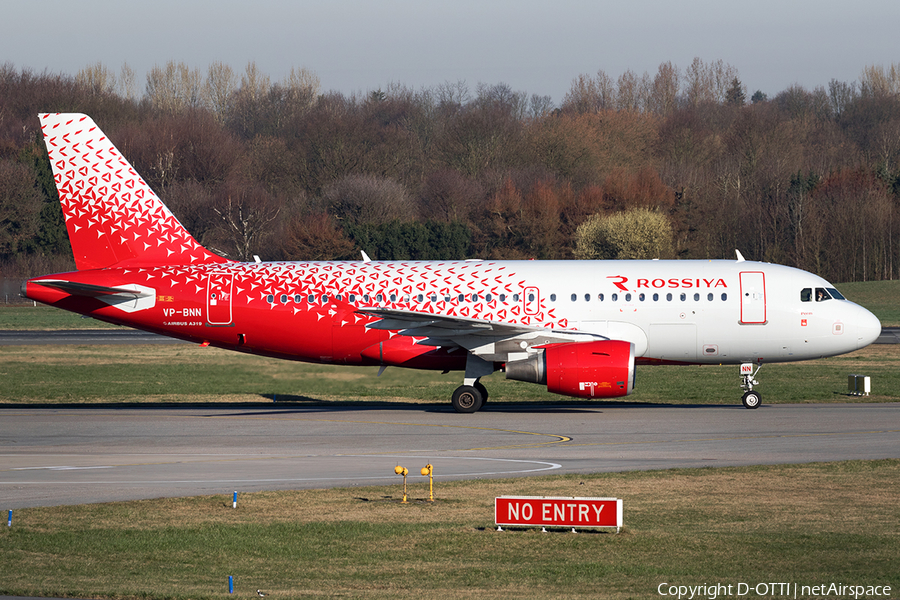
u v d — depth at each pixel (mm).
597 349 130375
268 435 112938
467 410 136125
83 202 141750
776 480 82688
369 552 61438
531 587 53938
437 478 84500
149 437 111438
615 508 64562
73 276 139750
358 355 140750
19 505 74000
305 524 68125
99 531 66312
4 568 58094
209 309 139375
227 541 63906
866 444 103062
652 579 55469
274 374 186375
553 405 146375
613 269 140250
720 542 63031
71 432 115812
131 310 139625
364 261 144000
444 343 137375
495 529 66688
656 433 112812
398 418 129875
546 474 86000
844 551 60906
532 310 137375
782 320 137250
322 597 51594
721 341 137750
